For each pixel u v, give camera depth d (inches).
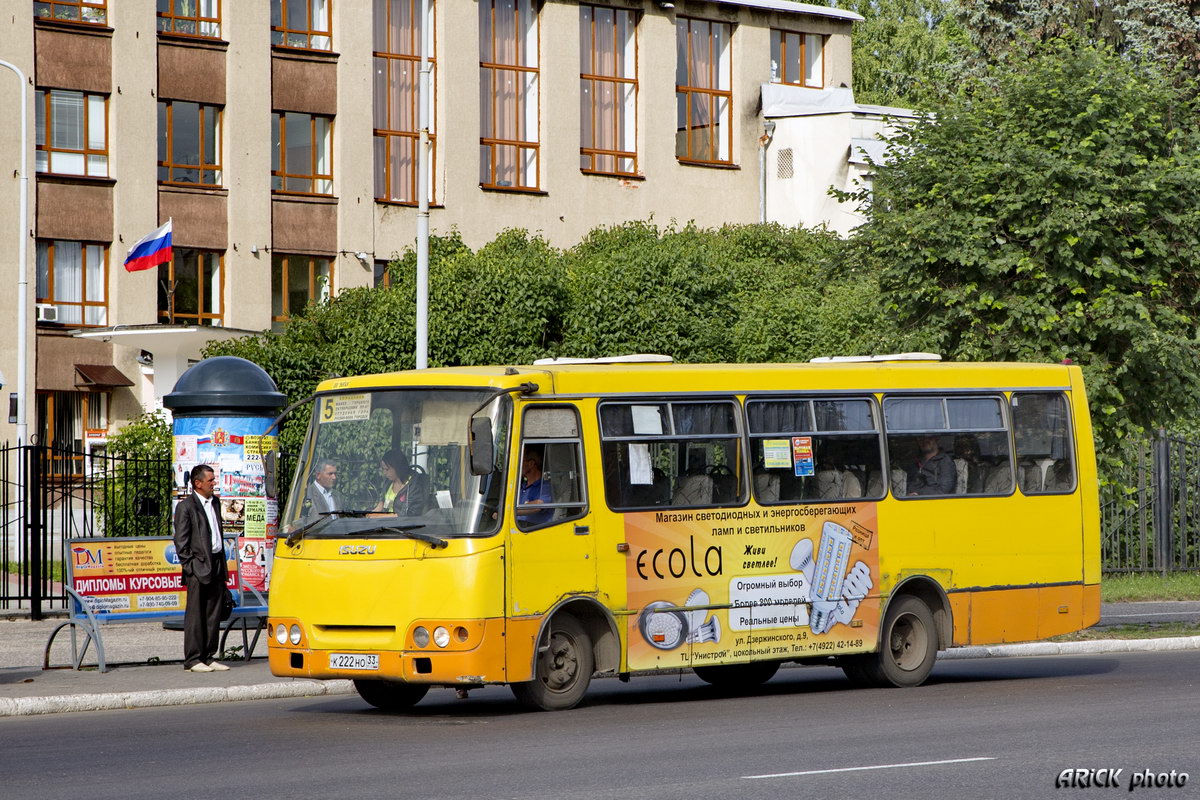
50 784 498.3
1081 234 1093.1
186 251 2182.6
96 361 2126.0
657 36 2502.5
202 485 824.3
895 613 779.4
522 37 2421.3
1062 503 844.6
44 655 863.1
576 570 676.1
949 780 481.1
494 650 647.1
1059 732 589.6
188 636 815.7
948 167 1165.7
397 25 2330.2
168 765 536.4
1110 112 1141.7
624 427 702.5
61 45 2096.5
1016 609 821.9
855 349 1675.7
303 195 2247.8
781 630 737.6
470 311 1605.6
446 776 501.7
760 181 2578.7
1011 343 1131.9
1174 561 1439.5
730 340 1700.3
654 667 697.6
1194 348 1141.1
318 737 609.6
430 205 2322.8
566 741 583.8
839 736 588.1
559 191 2420.0
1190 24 2427.4
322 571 665.6
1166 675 817.5
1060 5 2488.9
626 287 1675.7
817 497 757.9
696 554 713.6
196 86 2180.1
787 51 2642.7
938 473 804.0
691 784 478.0
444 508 657.0
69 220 2102.6
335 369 1566.2
